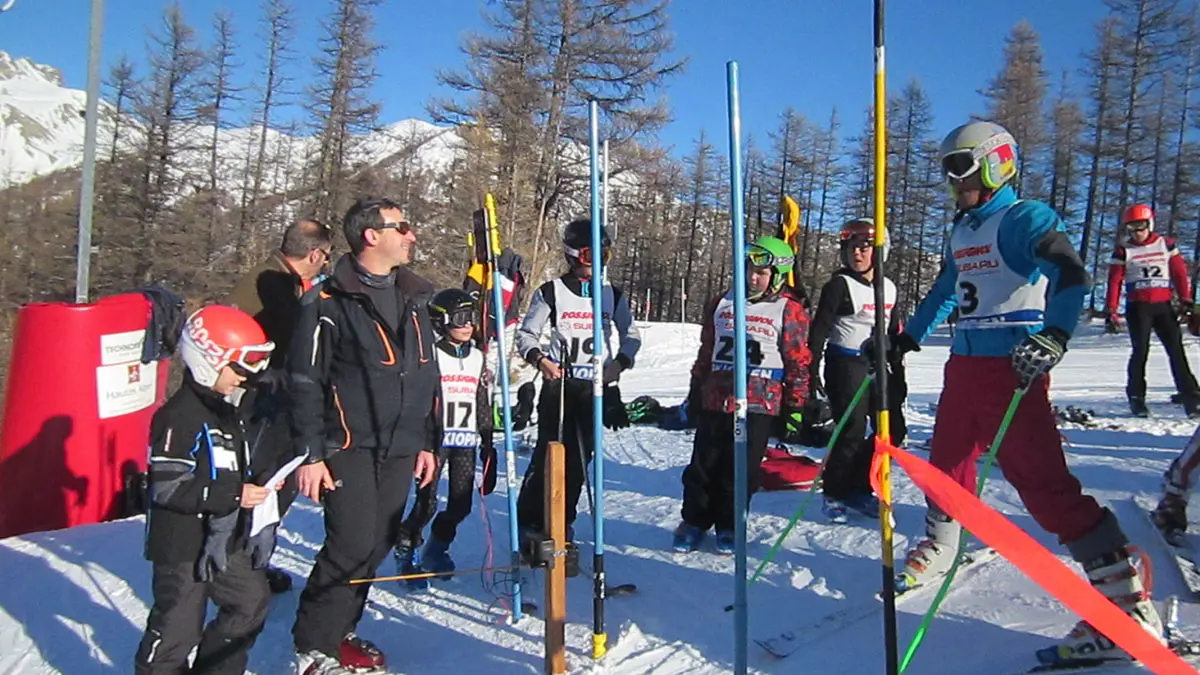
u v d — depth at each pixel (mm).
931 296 3533
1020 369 2512
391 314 3244
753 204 44969
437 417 3551
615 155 29047
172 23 33344
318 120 34344
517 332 4480
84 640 3656
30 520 5473
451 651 3410
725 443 4379
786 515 5043
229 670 2920
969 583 3551
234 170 38062
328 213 32656
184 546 2682
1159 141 33406
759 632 3371
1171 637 2820
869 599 3572
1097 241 35125
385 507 3307
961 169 3068
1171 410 8680
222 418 2723
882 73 2234
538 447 4469
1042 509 2924
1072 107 36438
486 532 5105
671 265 51938
